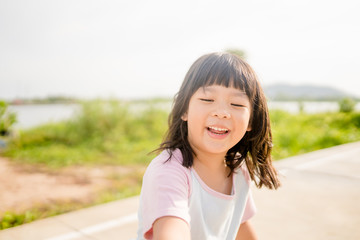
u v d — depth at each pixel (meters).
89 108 8.12
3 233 2.22
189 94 1.04
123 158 5.78
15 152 6.18
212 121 0.98
